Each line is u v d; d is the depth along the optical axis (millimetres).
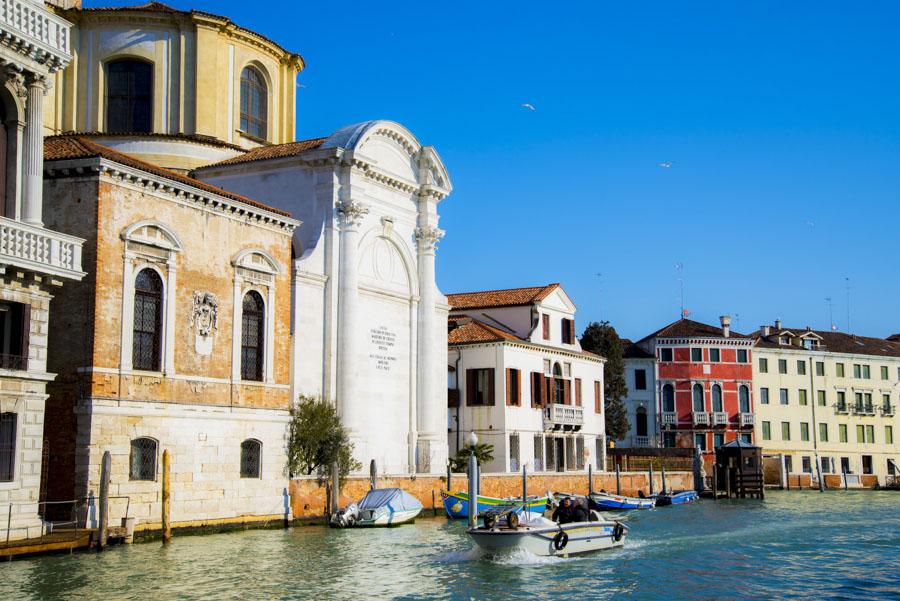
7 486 25406
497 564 27641
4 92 25922
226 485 33125
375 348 43375
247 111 45719
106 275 29297
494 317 60062
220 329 33344
